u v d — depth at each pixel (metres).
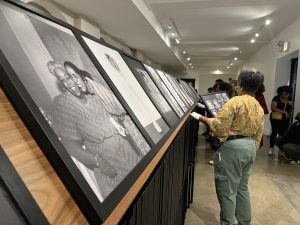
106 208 0.45
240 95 2.13
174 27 7.14
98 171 0.50
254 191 3.27
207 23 6.80
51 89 0.50
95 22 5.35
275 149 5.54
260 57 10.30
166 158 1.06
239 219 2.29
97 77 0.74
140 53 9.38
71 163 0.43
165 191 1.08
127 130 0.73
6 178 0.34
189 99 3.36
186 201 2.65
